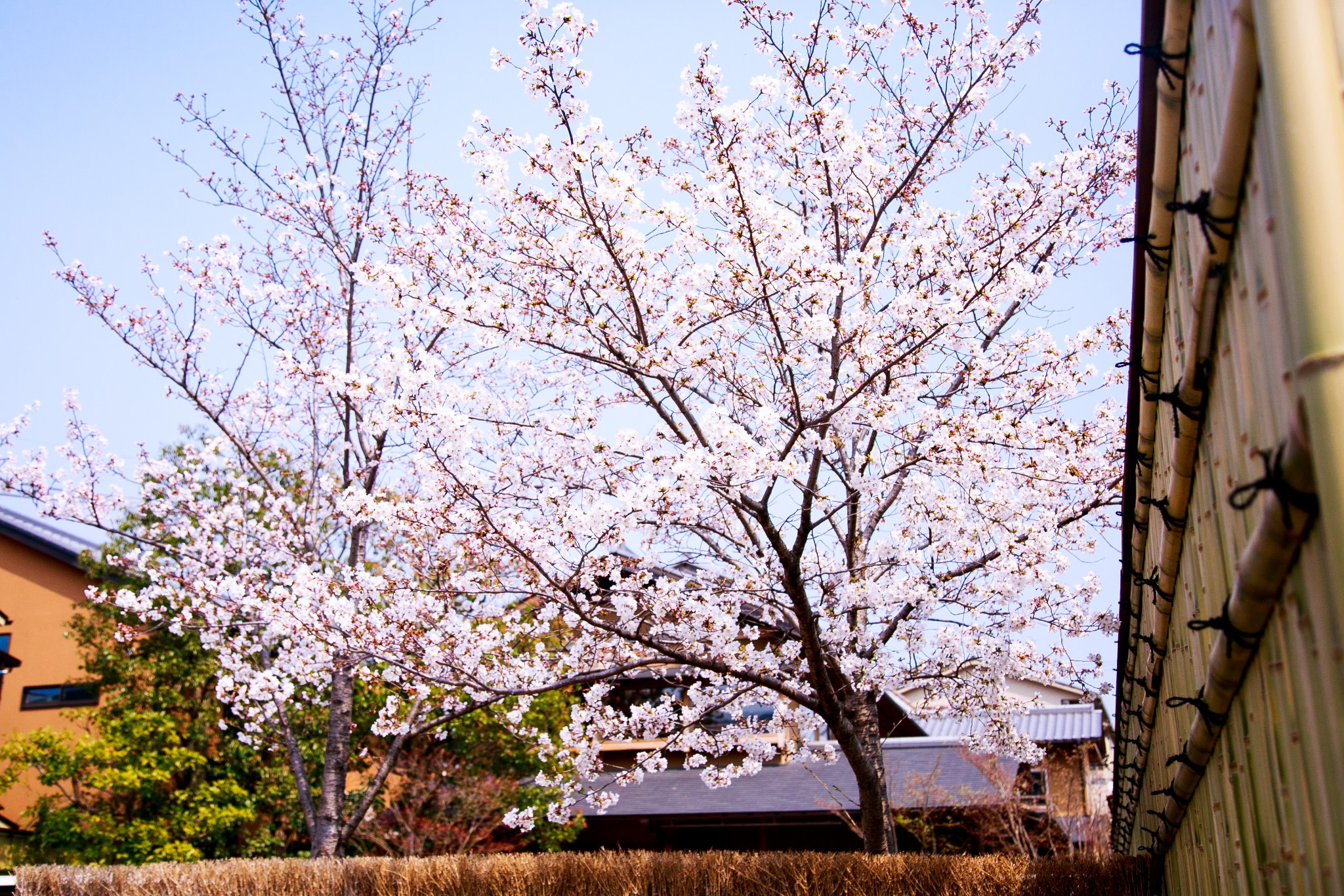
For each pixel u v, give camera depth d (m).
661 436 6.57
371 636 6.98
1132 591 4.18
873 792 6.98
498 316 6.16
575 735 7.46
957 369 6.58
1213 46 1.85
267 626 8.77
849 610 6.86
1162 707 4.23
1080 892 6.32
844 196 7.60
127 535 9.50
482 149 6.54
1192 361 2.24
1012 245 6.79
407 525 6.62
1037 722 17.17
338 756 9.32
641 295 6.64
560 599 6.51
